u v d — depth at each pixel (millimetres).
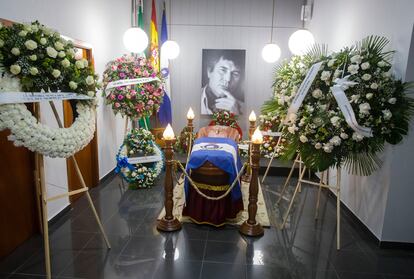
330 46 4211
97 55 4027
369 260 2545
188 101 5797
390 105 2439
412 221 2670
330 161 2604
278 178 4652
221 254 2578
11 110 1780
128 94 3959
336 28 3986
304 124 2627
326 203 3736
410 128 2512
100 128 4219
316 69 2561
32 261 2416
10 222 2521
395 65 2604
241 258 2527
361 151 2578
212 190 2975
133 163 3988
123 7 4945
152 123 5750
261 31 5512
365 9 3172
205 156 2908
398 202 2646
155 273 2305
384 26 2801
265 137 4762
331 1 4176
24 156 2684
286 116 2754
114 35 4598
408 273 2385
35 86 1889
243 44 5566
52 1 2953
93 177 4125
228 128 4121
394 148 2564
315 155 2646
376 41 2656
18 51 1782
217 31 5543
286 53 5543
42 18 2791
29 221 2766
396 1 2605
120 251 2586
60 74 2004
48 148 1960
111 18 4473
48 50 1882
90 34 3809
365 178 3031
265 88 5660
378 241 2758
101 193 3934
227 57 5551
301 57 3525
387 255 2623
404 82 2469
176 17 5535
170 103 5586
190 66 5676
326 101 2596
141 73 4078
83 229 2955
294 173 4723
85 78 2184
